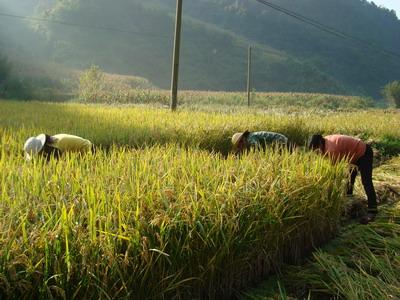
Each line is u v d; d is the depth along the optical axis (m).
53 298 3.58
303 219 5.92
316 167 6.29
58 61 78.44
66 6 92.88
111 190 4.84
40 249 3.69
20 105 20.73
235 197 5.04
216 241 4.67
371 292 5.02
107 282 3.88
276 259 5.66
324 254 5.76
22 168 5.71
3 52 59.84
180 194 4.64
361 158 7.37
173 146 7.90
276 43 140.75
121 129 11.25
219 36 117.38
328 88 108.88
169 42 104.44
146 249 4.04
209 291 4.74
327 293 5.20
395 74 135.38
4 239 3.61
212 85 99.56
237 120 13.98
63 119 13.37
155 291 4.24
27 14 99.88
